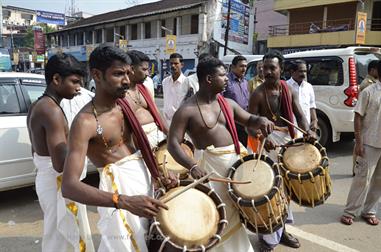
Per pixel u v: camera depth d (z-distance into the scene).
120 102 1.98
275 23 27.39
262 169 2.29
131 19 28.69
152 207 1.63
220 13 23.55
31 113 2.33
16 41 55.50
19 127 4.22
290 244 3.36
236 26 24.52
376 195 3.81
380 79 3.65
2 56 16.08
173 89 5.07
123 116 1.98
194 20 24.66
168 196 1.93
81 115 1.82
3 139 4.09
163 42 26.59
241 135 4.65
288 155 2.75
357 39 17.53
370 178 3.73
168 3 28.58
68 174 1.69
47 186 2.33
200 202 1.94
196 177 2.25
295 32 23.69
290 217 3.27
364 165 3.71
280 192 2.21
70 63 2.31
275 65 3.17
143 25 28.31
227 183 2.30
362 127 3.71
